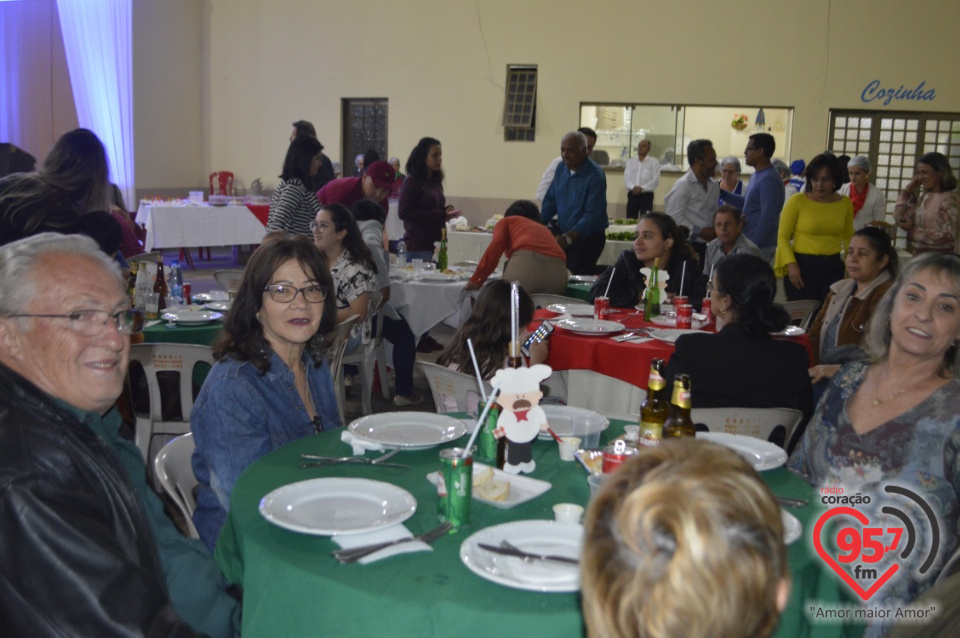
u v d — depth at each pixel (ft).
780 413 7.45
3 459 3.74
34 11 34.01
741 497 2.14
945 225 17.11
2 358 4.28
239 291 6.29
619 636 2.15
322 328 6.93
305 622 4.01
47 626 3.65
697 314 12.57
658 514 2.10
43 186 10.09
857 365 6.31
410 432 6.24
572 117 35.40
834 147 33.60
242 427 5.99
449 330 19.02
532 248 15.38
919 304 5.67
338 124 38.37
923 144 33.22
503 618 3.67
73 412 4.25
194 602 4.91
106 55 35.63
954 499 5.55
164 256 36.35
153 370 10.16
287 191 15.20
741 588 2.04
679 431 5.33
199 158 40.42
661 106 34.76
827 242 16.06
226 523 5.20
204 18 39.58
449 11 36.19
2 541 3.64
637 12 34.19
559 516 4.71
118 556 3.81
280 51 38.70
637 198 32.48
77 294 4.29
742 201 22.45
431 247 18.95
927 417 5.66
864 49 32.63
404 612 3.77
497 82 36.04
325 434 6.27
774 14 33.04
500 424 5.52
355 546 4.32
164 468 6.06
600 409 10.64
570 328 10.85
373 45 37.40
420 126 37.19
